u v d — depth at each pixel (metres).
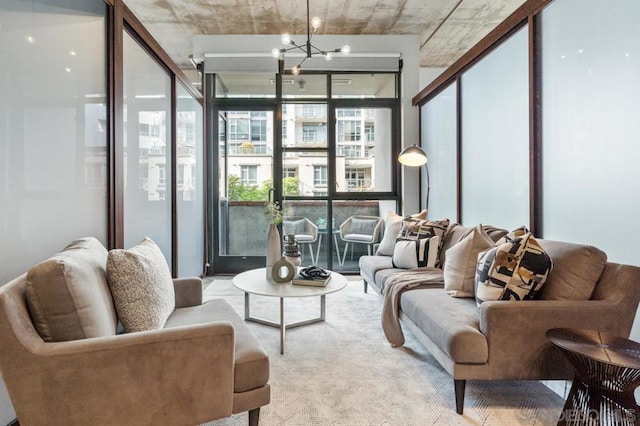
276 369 2.16
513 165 2.70
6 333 1.09
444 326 1.81
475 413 1.73
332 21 4.47
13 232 1.47
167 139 3.31
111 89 2.23
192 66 5.96
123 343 1.20
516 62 2.66
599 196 1.91
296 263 2.96
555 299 1.73
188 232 4.04
